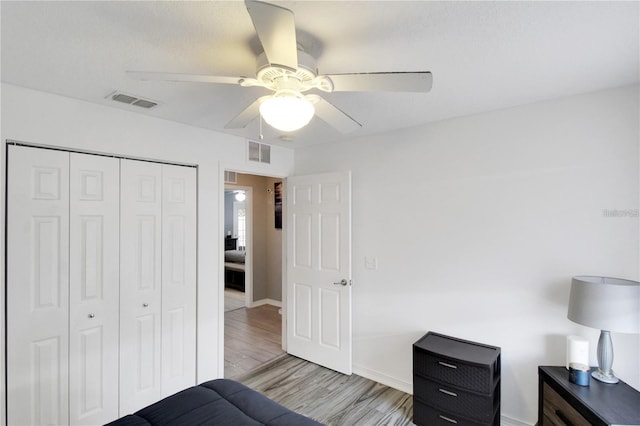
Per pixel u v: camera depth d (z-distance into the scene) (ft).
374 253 10.12
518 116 7.67
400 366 9.58
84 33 4.58
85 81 6.21
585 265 6.91
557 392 6.20
